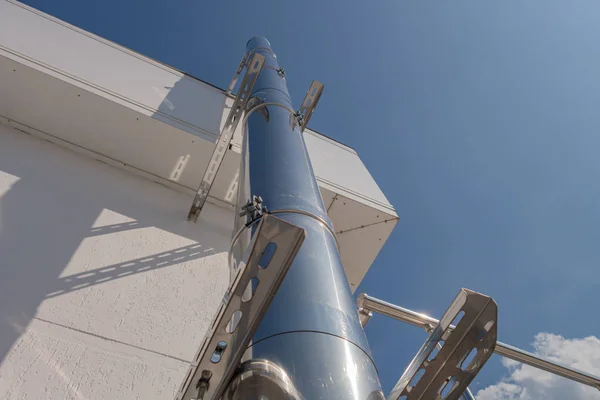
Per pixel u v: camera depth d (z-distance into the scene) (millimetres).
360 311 2521
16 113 3594
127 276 2713
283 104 3117
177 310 2631
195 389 1271
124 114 3691
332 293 1485
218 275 3006
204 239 3305
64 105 3613
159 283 2758
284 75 4008
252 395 1159
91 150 3723
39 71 3537
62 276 2537
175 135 3771
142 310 2537
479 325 1621
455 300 1664
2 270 2408
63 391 2010
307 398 1151
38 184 3104
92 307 2432
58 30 4500
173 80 4820
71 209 3035
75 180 3328
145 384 2172
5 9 4359
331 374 1214
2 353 2045
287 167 2229
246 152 2572
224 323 1230
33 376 2016
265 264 1340
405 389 1778
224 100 4980
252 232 1779
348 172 4785
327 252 1695
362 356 1322
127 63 4617
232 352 1222
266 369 1188
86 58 4234
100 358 2201
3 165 3109
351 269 4363
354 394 1189
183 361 2348
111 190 3414
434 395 1740
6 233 2617
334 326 1358
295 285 1462
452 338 1671
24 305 2291
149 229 3180
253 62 3510
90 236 2891
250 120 2959
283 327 1319
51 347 2154
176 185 3816
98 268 2686
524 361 2551
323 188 4043
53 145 3609
